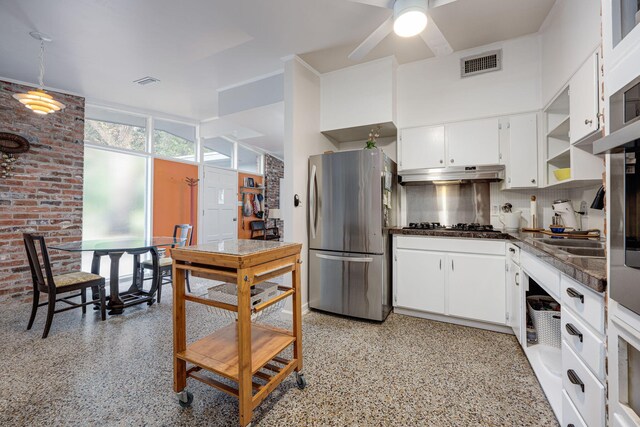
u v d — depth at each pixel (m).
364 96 2.97
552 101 2.24
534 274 1.68
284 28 2.40
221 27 2.39
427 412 1.45
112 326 2.55
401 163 3.01
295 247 1.67
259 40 2.56
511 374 1.77
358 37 2.53
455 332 2.39
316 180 2.86
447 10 2.20
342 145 3.67
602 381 0.91
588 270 0.96
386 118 2.86
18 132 3.23
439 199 3.12
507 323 2.30
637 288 0.67
